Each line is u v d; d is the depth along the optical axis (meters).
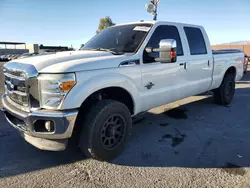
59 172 3.01
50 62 2.93
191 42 4.77
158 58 3.52
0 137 4.09
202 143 3.85
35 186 2.71
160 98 4.07
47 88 2.75
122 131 3.43
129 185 2.72
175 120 5.06
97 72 3.04
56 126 2.76
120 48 3.83
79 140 3.16
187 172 2.98
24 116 2.87
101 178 2.87
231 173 2.95
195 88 4.94
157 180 2.81
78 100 2.81
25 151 3.59
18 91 3.05
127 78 3.39
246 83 10.23
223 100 6.20
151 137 4.12
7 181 2.80
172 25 4.38
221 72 5.81
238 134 4.24
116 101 3.31
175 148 3.68
